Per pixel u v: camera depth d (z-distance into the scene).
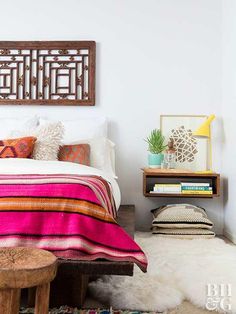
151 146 3.23
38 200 1.48
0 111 3.36
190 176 3.09
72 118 3.36
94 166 2.86
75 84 3.38
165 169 3.12
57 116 3.36
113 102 3.37
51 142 2.64
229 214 3.09
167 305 1.47
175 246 2.49
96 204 1.50
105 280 1.77
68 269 1.38
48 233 1.43
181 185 3.05
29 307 1.50
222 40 3.34
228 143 3.13
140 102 3.37
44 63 3.38
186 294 1.59
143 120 3.37
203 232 2.88
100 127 3.17
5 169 1.91
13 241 1.39
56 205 1.47
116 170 3.36
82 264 1.38
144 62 3.37
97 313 1.43
